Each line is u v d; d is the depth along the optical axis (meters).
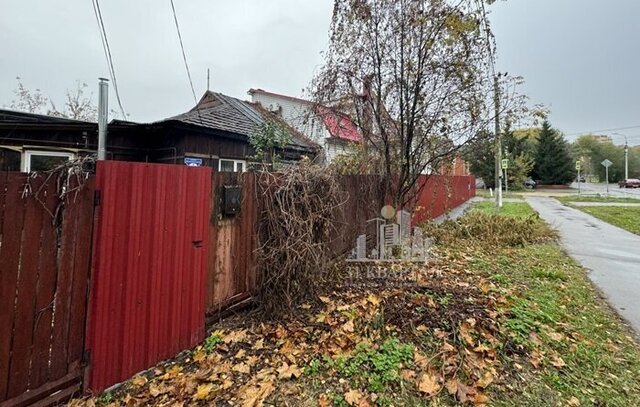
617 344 2.91
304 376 2.37
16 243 1.74
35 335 1.84
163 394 2.22
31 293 1.81
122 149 8.29
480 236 7.29
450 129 5.28
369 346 2.68
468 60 4.89
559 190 33.25
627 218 10.96
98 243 2.11
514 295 3.77
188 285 2.75
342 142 7.26
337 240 4.49
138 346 2.37
